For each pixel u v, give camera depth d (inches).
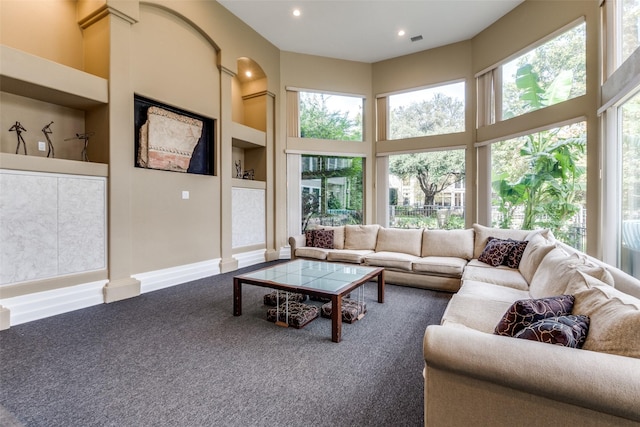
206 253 188.9
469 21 205.3
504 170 207.5
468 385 47.6
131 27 147.4
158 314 122.8
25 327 109.2
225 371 80.7
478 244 165.6
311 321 115.2
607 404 38.2
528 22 182.4
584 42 157.4
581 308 55.9
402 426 60.8
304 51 246.8
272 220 241.8
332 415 63.9
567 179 169.5
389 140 257.3
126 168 145.3
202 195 186.1
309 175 258.2
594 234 150.1
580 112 156.7
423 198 249.6
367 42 232.1
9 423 61.1
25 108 130.6
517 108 195.3
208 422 61.7
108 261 139.5
